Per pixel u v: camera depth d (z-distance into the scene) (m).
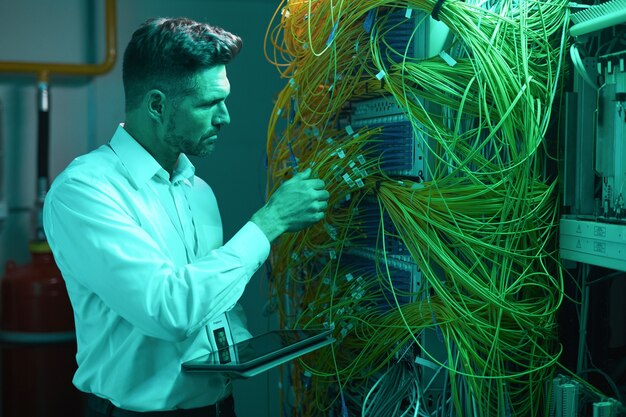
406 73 1.41
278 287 1.76
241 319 1.58
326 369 1.62
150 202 1.31
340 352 1.62
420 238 1.35
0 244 2.53
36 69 2.45
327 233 1.62
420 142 1.39
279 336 1.36
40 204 2.41
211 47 1.22
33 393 2.37
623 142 1.22
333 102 1.54
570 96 1.38
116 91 2.62
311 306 1.63
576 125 1.38
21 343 2.34
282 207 1.31
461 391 1.37
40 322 2.35
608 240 1.23
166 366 1.27
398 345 1.42
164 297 1.14
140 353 1.25
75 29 2.56
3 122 2.50
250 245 1.25
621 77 1.23
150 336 1.23
